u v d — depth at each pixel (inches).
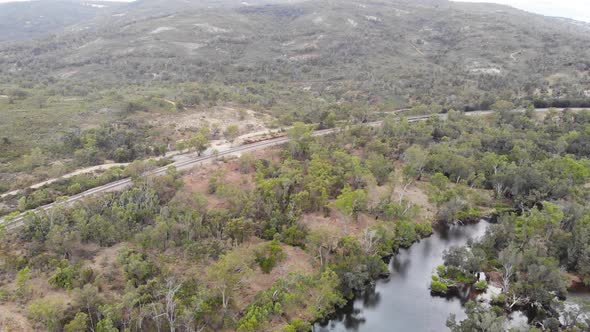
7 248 2600.9
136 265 2402.8
